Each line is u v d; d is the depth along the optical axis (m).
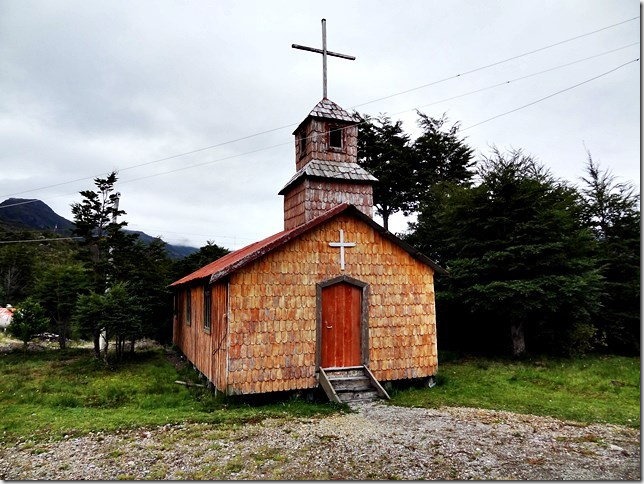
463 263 15.17
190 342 14.73
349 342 10.64
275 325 9.74
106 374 12.74
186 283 14.05
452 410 8.72
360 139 26.41
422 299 11.68
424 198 25.66
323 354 10.28
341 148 13.02
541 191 15.00
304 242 10.40
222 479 5.34
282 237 9.94
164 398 9.61
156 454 6.22
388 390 10.61
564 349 15.39
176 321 19.11
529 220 14.67
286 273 10.06
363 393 9.73
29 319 17.73
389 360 10.93
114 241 17.56
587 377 11.82
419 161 27.20
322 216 10.51
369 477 5.38
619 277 17.14
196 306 13.77
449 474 5.44
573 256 15.00
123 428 7.44
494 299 14.00
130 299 15.37
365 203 12.65
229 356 9.20
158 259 23.94
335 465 5.76
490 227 15.04
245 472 5.54
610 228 18.30
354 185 12.56
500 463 5.79
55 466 5.84
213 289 11.01
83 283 18.31
